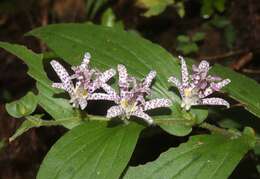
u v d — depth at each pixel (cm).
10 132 32
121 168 19
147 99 22
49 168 20
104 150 20
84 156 20
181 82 22
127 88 20
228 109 27
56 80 27
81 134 21
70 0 43
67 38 23
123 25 40
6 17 43
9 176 33
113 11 40
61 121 21
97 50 23
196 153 21
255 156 27
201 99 21
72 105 21
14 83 39
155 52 23
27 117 21
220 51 38
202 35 38
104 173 19
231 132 22
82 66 20
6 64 39
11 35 42
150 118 20
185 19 40
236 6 39
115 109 20
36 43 41
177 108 22
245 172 28
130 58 23
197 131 30
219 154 21
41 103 22
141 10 40
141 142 30
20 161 34
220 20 39
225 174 20
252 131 22
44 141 34
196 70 21
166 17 40
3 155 33
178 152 21
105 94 20
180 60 22
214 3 38
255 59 37
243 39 38
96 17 41
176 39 39
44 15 43
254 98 23
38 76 22
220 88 21
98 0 39
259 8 38
